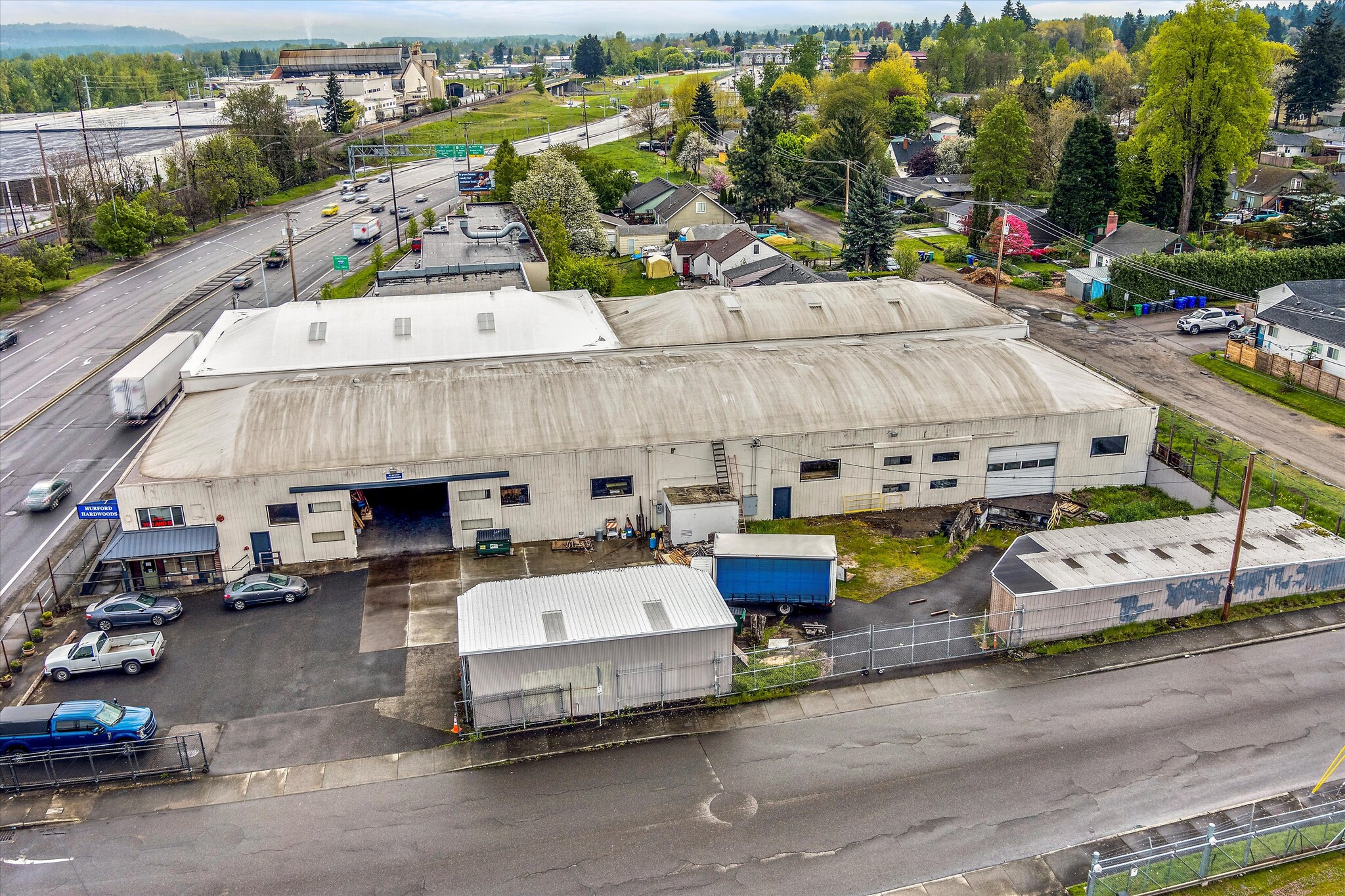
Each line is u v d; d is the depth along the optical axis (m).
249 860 30.31
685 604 38.84
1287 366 70.00
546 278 91.81
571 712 37.09
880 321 71.38
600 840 31.05
